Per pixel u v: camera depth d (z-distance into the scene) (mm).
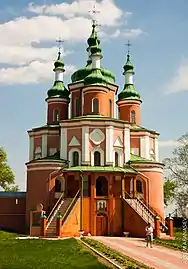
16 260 24578
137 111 68000
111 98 63938
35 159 58750
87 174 49281
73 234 45781
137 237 46281
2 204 60406
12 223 59938
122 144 55062
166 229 48938
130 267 21547
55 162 53438
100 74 60438
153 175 56219
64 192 50625
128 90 68875
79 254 27375
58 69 68625
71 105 64375
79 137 53812
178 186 66250
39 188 53625
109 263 23469
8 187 81062
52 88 67500
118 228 48406
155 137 65500
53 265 22453
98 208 48406
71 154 53969
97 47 61188
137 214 47188
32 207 53594
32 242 36219
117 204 49188
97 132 53812
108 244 36312
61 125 54906
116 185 50000
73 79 67000
